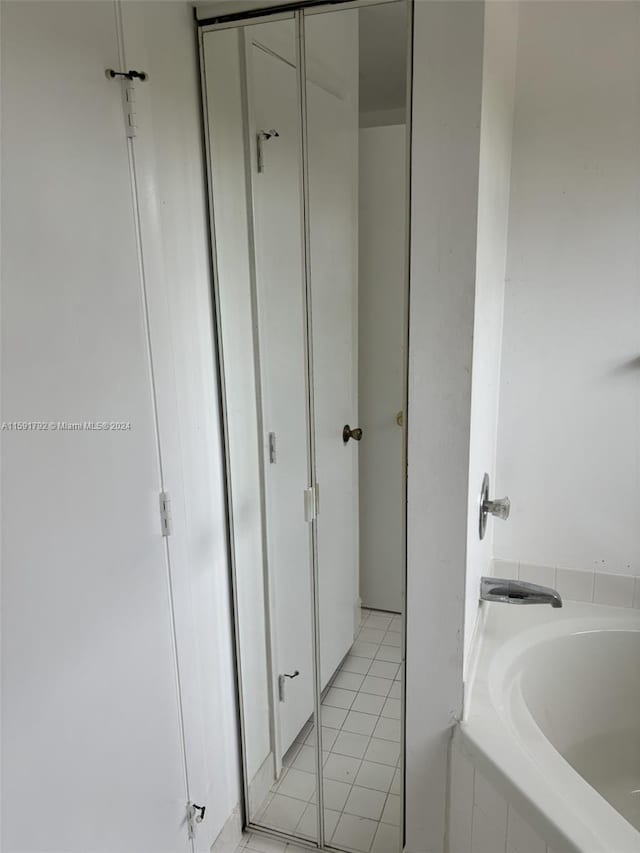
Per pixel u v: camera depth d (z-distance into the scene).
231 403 1.52
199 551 1.44
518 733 1.37
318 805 1.71
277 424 1.57
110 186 1.08
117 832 1.20
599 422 1.78
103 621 1.12
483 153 1.18
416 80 1.14
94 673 1.10
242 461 1.59
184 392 1.35
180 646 1.37
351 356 1.45
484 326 1.37
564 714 1.74
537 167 1.69
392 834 1.64
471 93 1.11
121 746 1.19
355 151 1.30
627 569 1.84
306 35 1.27
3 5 0.85
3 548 0.90
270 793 1.78
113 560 1.13
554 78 1.63
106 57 1.05
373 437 1.47
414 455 1.31
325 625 1.63
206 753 1.53
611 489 1.80
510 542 1.93
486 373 1.48
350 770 1.68
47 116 0.94
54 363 0.97
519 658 1.64
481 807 1.32
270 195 1.43
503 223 1.64
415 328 1.25
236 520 1.58
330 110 1.30
